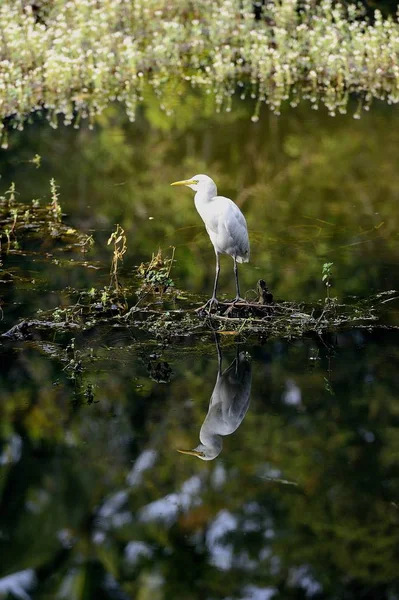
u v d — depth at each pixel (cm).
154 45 2345
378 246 1353
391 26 2408
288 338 1070
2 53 2134
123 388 952
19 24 2284
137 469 818
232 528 743
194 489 791
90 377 970
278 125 1939
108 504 768
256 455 845
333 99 2109
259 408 926
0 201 1484
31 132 1847
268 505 773
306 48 2345
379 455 845
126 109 2005
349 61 2286
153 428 884
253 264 1288
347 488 795
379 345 1054
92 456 834
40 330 1070
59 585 681
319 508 762
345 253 1325
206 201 1106
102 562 700
